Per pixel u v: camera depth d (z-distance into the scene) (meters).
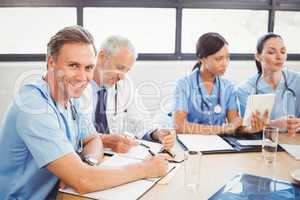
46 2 3.24
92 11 3.33
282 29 3.63
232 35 3.56
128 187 1.19
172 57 3.51
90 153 1.48
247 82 2.30
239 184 1.24
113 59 1.96
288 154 1.60
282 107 2.21
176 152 1.59
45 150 1.18
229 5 3.47
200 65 2.22
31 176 1.28
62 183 1.22
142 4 3.37
